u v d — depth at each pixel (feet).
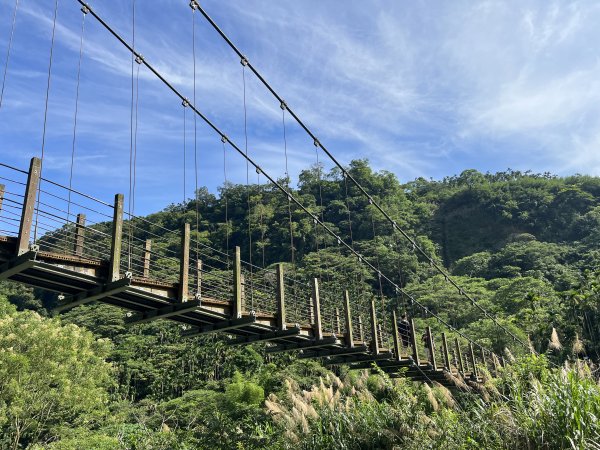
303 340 38.96
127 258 26.73
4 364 63.26
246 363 117.70
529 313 98.94
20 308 178.19
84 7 30.99
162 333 145.48
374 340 45.42
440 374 54.95
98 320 162.30
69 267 23.35
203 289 30.86
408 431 30.42
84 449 69.21
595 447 20.81
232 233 190.08
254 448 33.04
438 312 142.51
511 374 29.66
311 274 141.38
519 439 24.14
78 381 72.64
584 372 26.07
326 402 34.60
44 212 22.90
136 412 95.45
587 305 84.74
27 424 68.18
